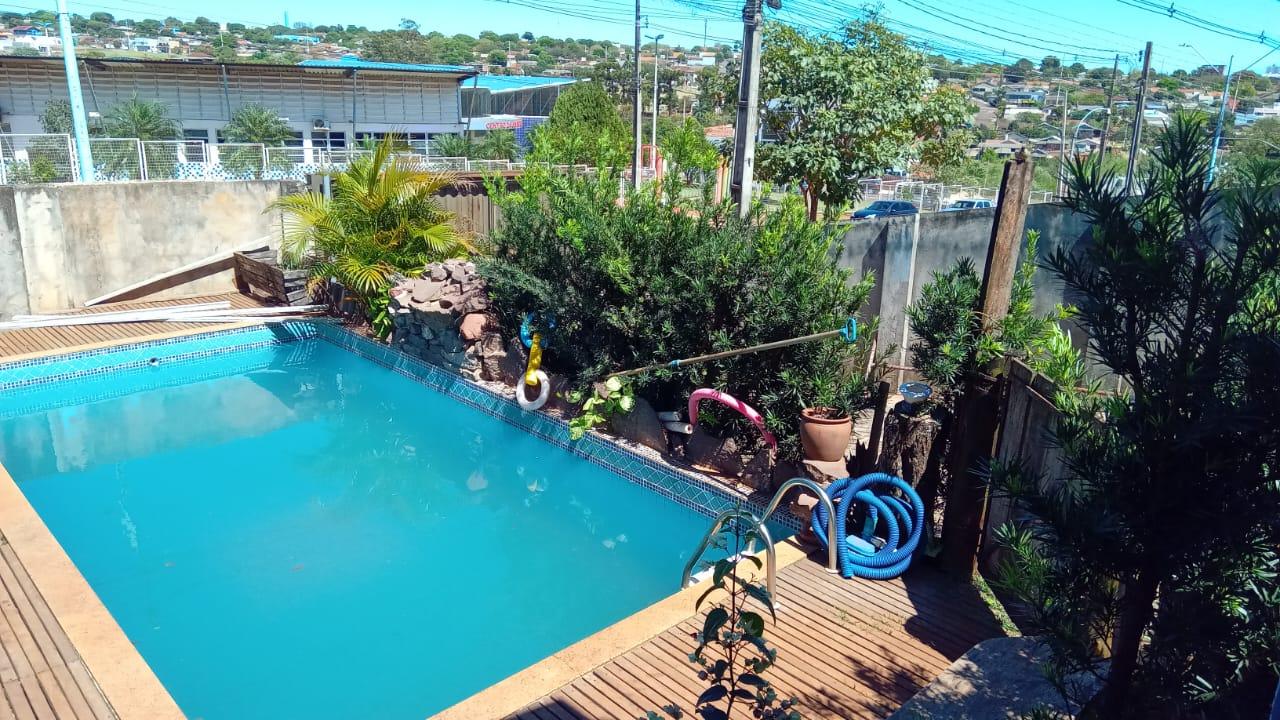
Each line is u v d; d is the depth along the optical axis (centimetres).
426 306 1019
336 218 1180
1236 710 295
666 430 773
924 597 512
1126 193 277
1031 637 449
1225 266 258
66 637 468
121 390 1066
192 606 584
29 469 825
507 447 915
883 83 1242
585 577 632
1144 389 267
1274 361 236
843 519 541
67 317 1194
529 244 897
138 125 2488
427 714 474
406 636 551
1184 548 268
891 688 424
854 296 707
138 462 847
